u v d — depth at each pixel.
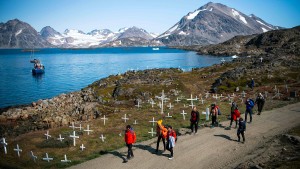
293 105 41.72
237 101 48.44
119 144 29.38
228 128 31.70
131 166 23.00
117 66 188.38
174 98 55.34
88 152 27.73
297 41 192.38
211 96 57.00
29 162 26.09
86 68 178.38
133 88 60.84
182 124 35.47
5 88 101.56
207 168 21.92
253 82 59.91
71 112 47.78
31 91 95.75
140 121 38.62
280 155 21.56
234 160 22.80
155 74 84.94
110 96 59.66
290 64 79.31
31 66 198.50
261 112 38.19
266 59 89.56
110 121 39.31
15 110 53.59
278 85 60.44
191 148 26.03
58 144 30.00
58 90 98.06
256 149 24.62
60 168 24.17
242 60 111.00
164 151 25.77
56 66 196.88
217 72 93.44
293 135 25.86
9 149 29.88
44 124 43.28
